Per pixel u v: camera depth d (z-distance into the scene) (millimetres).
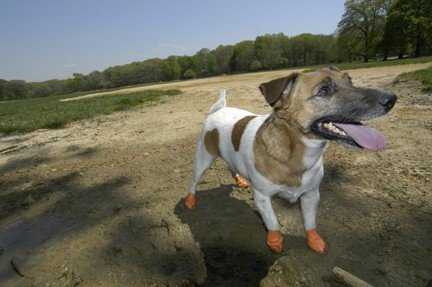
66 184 919
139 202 754
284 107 483
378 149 441
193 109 1866
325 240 547
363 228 563
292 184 493
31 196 866
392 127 1040
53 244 632
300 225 605
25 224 727
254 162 507
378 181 706
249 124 558
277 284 482
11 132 1813
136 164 1003
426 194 636
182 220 659
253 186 536
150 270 534
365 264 488
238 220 642
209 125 650
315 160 487
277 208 664
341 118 462
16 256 609
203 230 624
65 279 535
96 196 815
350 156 849
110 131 1509
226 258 549
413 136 937
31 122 1938
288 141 479
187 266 538
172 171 909
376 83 2002
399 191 656
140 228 645
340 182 720
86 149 1248
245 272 515
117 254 579
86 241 627
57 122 1798
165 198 754
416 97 1399
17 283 540
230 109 675
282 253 539
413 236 529
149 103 2461
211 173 855
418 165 754
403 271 465
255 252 555
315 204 527
